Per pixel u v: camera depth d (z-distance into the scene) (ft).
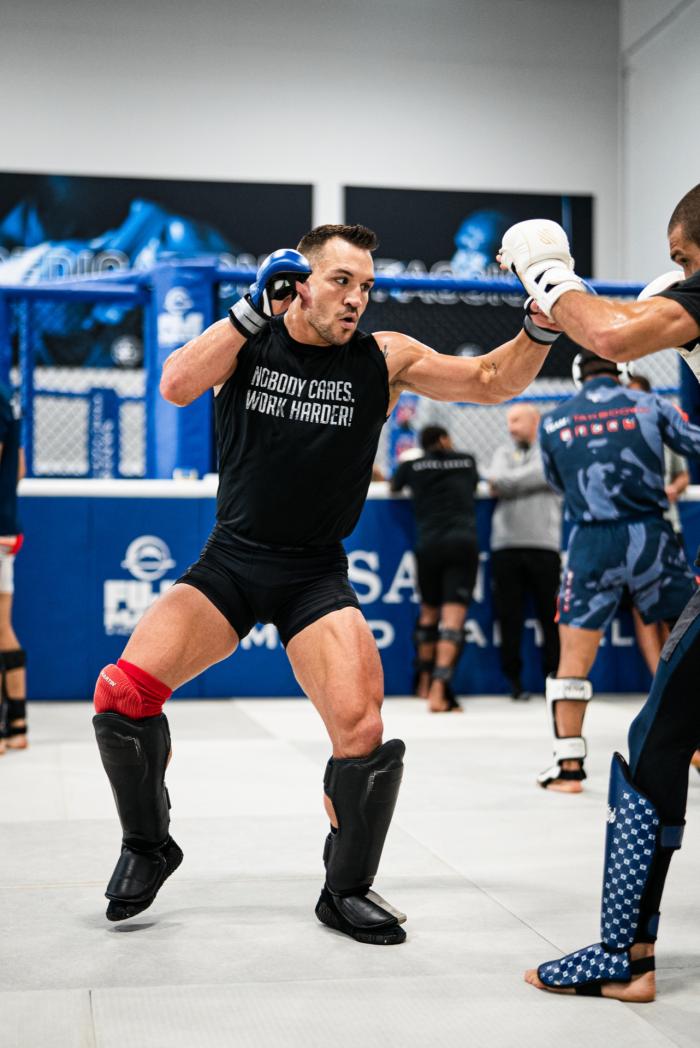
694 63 32.89
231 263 36.68
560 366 27.35
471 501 20.49
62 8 35.63
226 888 9.17
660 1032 6.32
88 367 35.32
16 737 15.97
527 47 37.81
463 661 22.02
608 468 13.34
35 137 35.60
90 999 6.78
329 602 8.15
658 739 6.70
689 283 6.49
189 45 36.27
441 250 37.65
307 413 7.97
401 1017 6.53
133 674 7.99
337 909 8.07
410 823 11.49
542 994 6.92
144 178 36.14
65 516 20.80
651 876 6.73
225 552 8.29
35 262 35.68
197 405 21.27
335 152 37.11
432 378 8.38
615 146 38.22
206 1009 6.63
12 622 20.68
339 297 7.75
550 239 7.11
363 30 37.11
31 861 9.95
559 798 12.72
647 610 13.58
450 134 37.58
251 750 15.87
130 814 8.16
